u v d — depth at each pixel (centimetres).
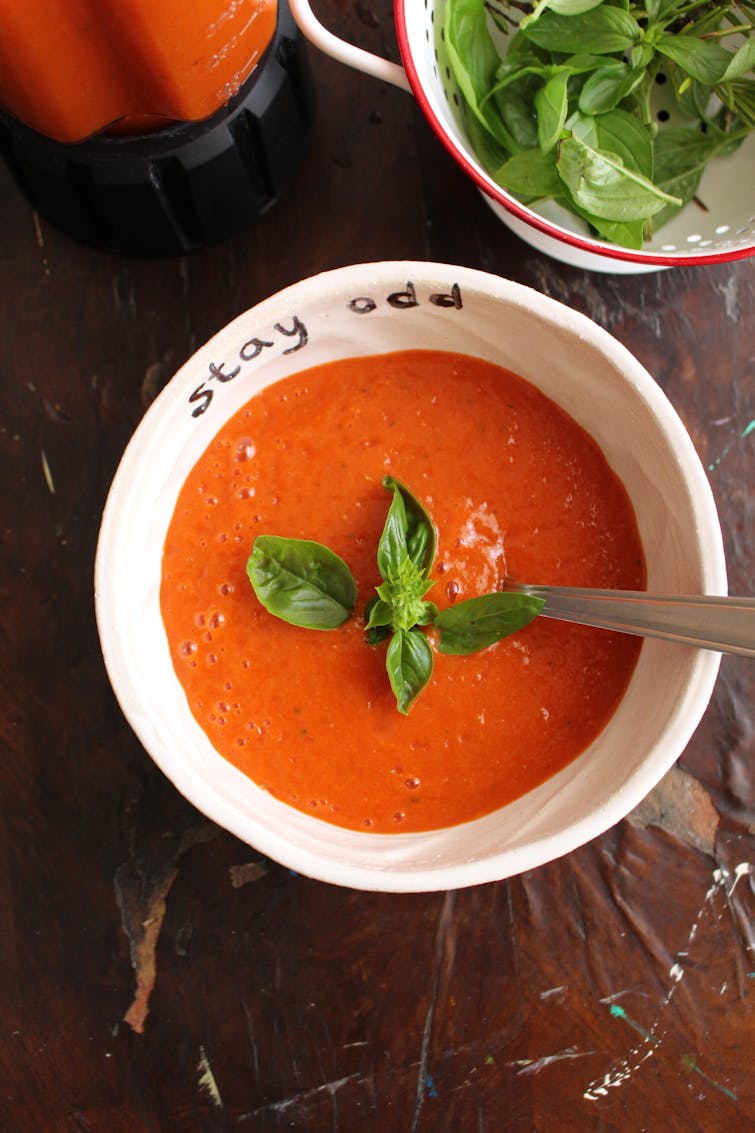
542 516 35
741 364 40
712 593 32
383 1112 39
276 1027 39
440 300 33
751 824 39
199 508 35
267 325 33
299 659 35
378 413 35
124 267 40
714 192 39
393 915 39
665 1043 39
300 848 32
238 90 35
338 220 40
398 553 33
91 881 39
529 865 31
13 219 40
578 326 32
